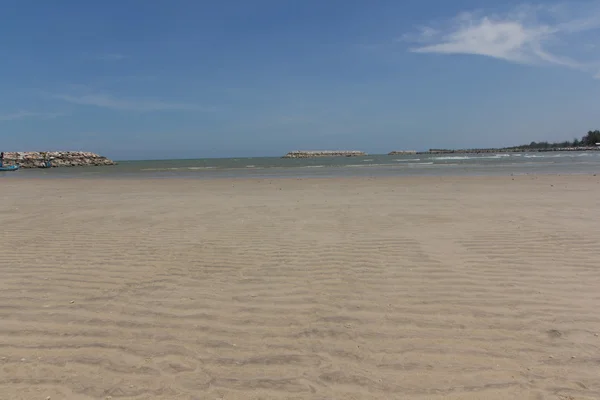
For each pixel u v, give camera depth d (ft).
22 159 210.38
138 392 8.73
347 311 12.60
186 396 8.59
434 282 14.93
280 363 9.79
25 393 8.68
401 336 10.96
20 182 79.87
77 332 11.36
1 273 16.47
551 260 17.22
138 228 25.52
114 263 17.76
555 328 11.19
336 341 10.78
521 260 17.34
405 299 13.42
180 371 9.49
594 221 25.14
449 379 9.03
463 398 8.39
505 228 23.57
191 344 10.71
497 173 81.66
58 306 13.11
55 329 11.53
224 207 34.96
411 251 19.02
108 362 9.85
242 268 16.93
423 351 10.18
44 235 23.63
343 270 16.48
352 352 10.21
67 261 18.12
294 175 89.40
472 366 9.50
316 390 8.75
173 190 53.98
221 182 68.23
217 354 10.22
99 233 24.06
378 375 9.23
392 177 73.05
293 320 12.05
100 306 13.10
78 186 65.16
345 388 8.80
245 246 20.49
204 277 15.85
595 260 17.04
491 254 18.30
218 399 8.49
